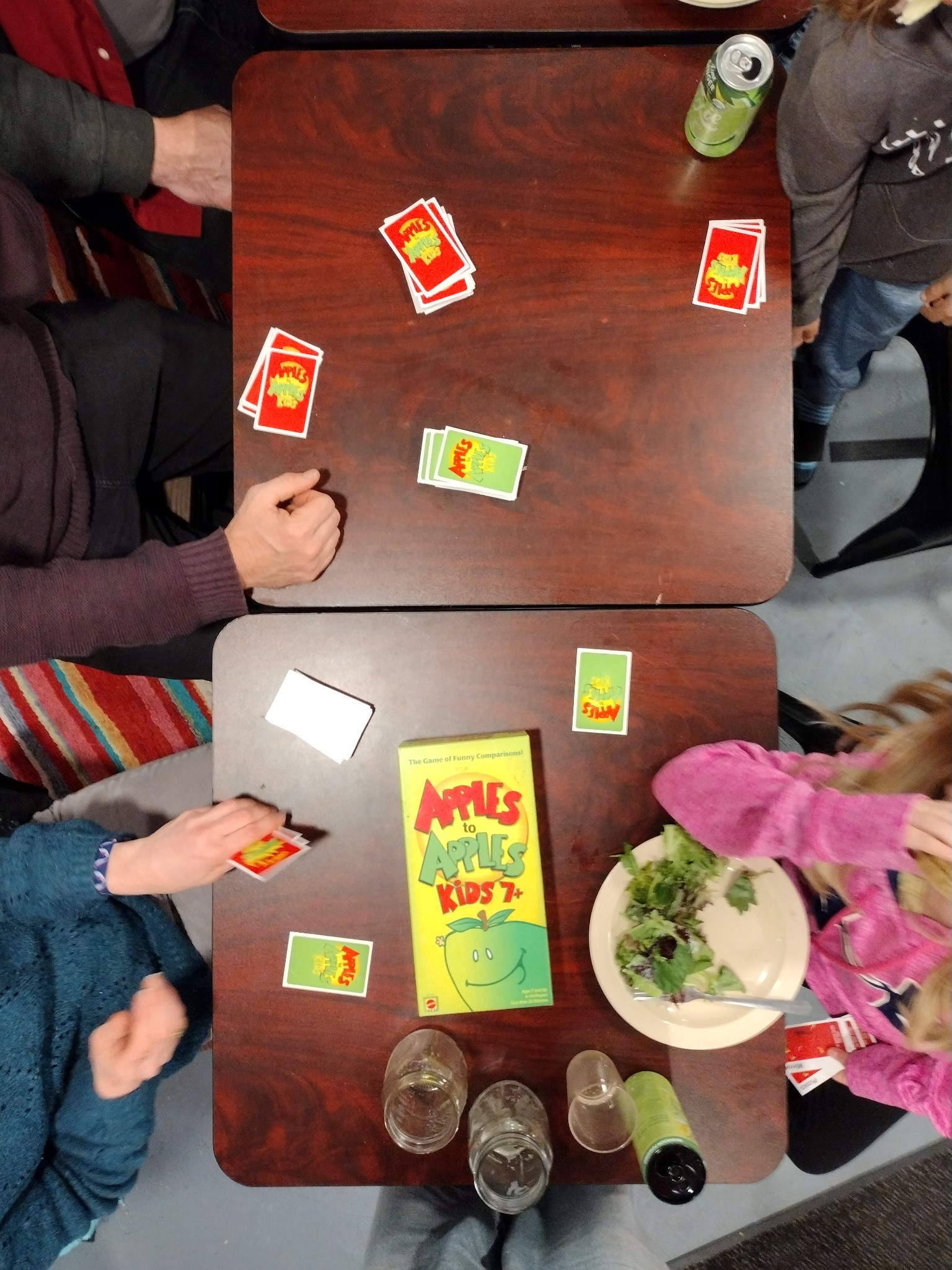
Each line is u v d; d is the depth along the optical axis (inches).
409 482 46.6
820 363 65.1
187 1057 55.8
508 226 47.0
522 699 46.9
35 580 45.7
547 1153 41.1
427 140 47.2
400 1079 43.3
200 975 57.5
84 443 56.3
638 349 46.8
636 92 47.2
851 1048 56.9
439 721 46.8
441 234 46.8
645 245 46.9
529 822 45.2
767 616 80.4
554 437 46.6
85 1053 52.2
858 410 79.8
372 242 47.0
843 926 48.6
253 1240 71.6
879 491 80.1
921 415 79.4
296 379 46.5
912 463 79.9
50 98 51.9
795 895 43.9
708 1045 43.7
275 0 48.2
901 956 45.6
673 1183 37.4
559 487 46.6
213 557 45.4
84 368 55.7
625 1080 46.0
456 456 46.3
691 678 47.0
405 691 46.8
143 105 65.9
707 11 47.9
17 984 50.9
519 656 46.9
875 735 49.2
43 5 56.8
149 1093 52.2
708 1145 46.2
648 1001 43.9
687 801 43.4
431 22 48.1
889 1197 73.7
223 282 67.0
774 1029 46.2
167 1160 72.4
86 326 56.2
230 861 45.3
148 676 65.9
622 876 44.1
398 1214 50.3
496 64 47.3
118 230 64.8
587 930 46.4
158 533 61.1
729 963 44.7
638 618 46.9
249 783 46.9
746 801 42.0
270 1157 46.4
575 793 46.8
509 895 45.2
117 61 60.7
